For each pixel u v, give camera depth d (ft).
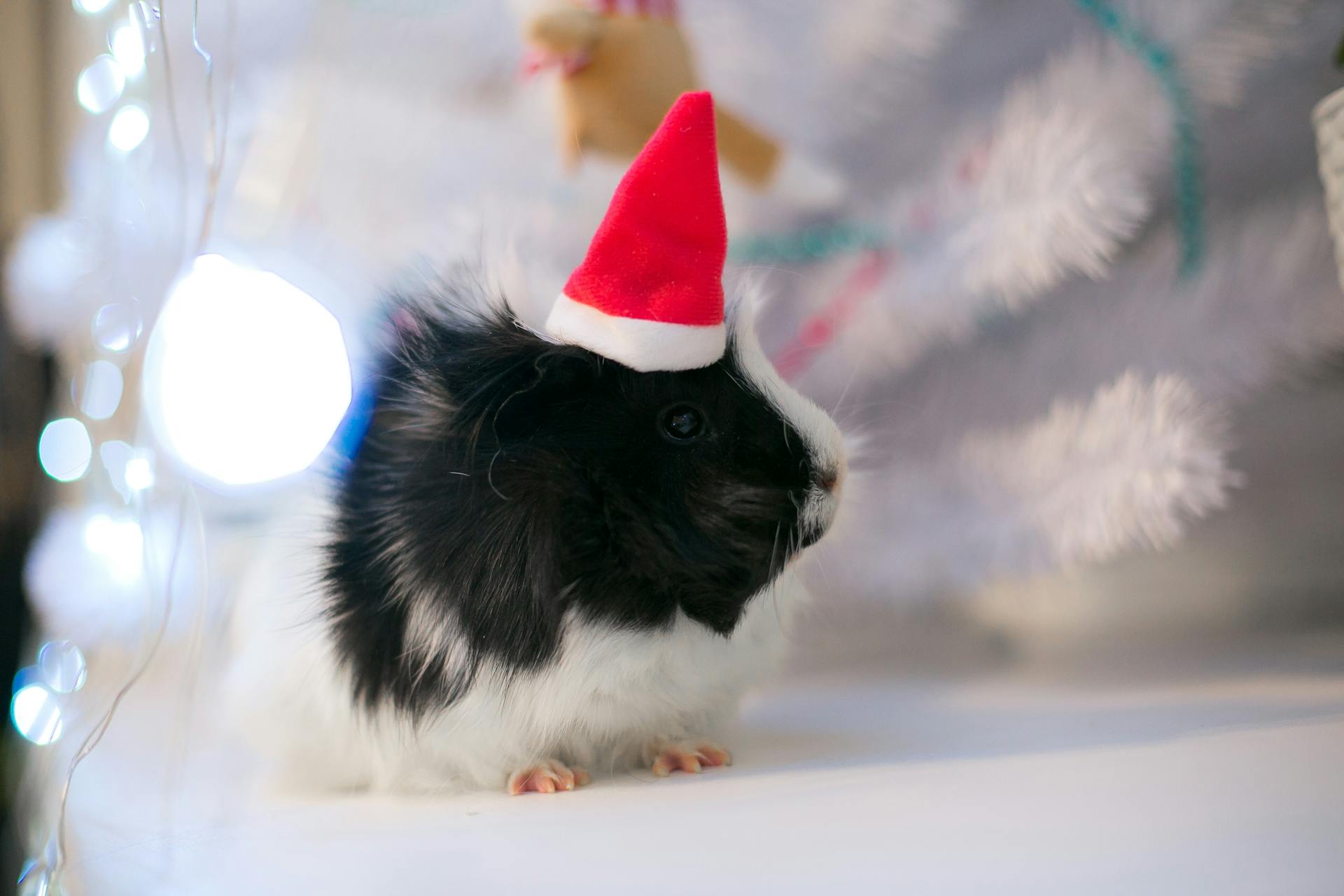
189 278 1.51
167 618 1.56
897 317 2.13
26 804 1.65
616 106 1.89
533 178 2.13
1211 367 2.05
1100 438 2.00
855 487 1.79
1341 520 2.40
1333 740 1.57
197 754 1.82
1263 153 2.17
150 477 1.58
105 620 1.73
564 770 1.60
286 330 1.50
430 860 1.40
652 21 1.89
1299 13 1.94
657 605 1.56
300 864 1.42
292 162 2.05
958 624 2.56
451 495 1.56
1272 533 2.41
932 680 2.15
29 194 2.17
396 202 2.14
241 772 1.75
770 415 1.59
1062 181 1.93
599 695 1.57
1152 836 1.34
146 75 1.65
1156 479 1.93
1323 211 2.03
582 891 1.31
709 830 1.42
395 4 2.06
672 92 1.89
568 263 2.05
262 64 2.10
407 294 1.64
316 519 1.62
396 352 1.61
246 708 1.67
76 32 2.01
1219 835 1.33
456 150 2.15
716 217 1.54
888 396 2.28
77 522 1.83
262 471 1.51
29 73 2.17
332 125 2.11
